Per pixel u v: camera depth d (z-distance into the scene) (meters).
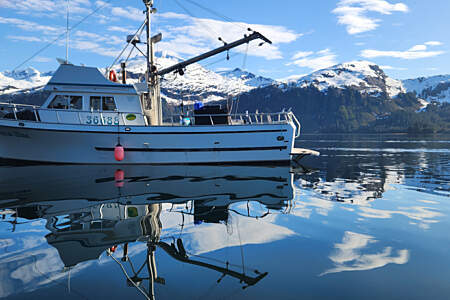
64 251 4.11
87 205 6.76
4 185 9.07
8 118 12.76
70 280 3.28
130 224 5.35
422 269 3.61
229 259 3.87
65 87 13.70
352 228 5.23
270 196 7.93
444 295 3.00
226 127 14.27
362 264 3.74
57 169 12.41
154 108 16.48
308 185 9.69
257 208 6.63
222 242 4.50
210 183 9.81
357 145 36.88
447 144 38.84
